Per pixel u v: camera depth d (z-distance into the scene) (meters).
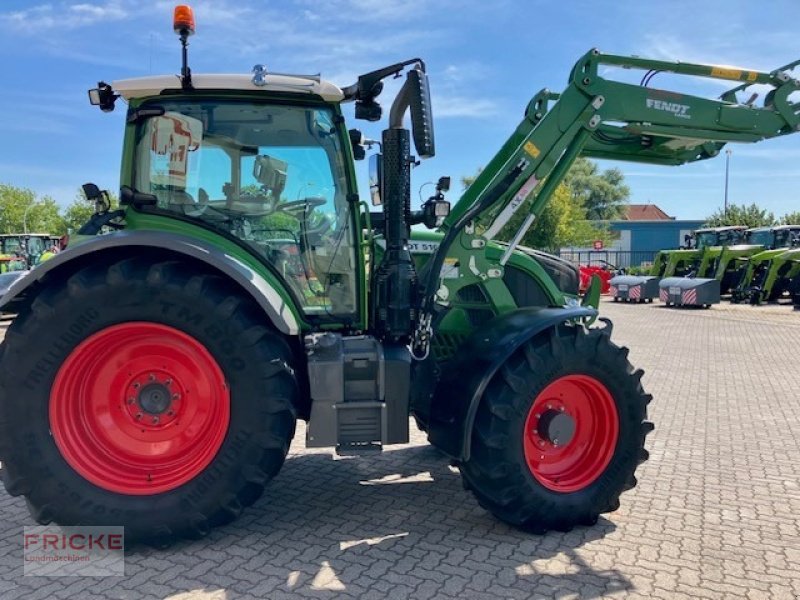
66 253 3.24
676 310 18.91
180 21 3.43
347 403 3.54
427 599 2.91
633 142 4.74
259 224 3.78
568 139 4.12
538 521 3.58
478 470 3.51
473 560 3.29
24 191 64.25
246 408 3.32
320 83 3.61
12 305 3.51
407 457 5.00
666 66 4.21
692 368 9.20
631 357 10.22
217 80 3.52
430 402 3.86
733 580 3.12
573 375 3.66
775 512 3.98
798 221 45.44
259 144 3.74
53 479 3.24
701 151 4.88
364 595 2.94
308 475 4.58
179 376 3.47
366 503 4.06
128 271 3.27
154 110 3.59
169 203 3.69
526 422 3.57
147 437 3.48
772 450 5.27
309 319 3.82
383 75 3.64
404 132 3.72
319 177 3.81
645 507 4.05
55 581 3.06
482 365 3.53
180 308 3.26
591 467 3.79
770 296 19.92
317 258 3.84
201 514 3.34
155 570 3.16
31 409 3.22
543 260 5.02
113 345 3.38
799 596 2.98
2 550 3.39
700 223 55.53
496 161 4.29
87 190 3.91
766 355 10.39
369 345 3.66
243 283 3.31
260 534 3.58
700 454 5.18
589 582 3.08
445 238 4.02
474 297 4.39
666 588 3.04
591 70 4.08
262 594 2.94
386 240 3.78
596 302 5.14
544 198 4.22
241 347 3.30
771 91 4.57
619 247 57.00
